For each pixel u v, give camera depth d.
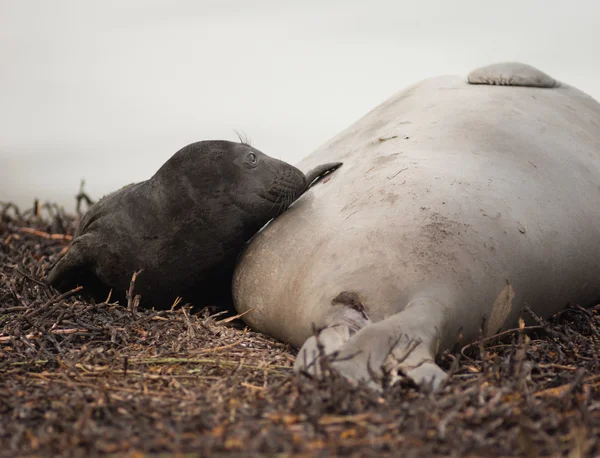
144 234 23.39
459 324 18.52
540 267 20.55
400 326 17.11
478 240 19.39
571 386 15.91
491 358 18.84
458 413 14.67
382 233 19.44
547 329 20.20
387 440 13.71
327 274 19.44
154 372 18.52
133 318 22.22
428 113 25.09
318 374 15.94
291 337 20.66
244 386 17.27
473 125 23.78
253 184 22.66
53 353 20.25
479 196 20.36
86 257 23.97
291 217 22.39
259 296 21.89
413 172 21.08
